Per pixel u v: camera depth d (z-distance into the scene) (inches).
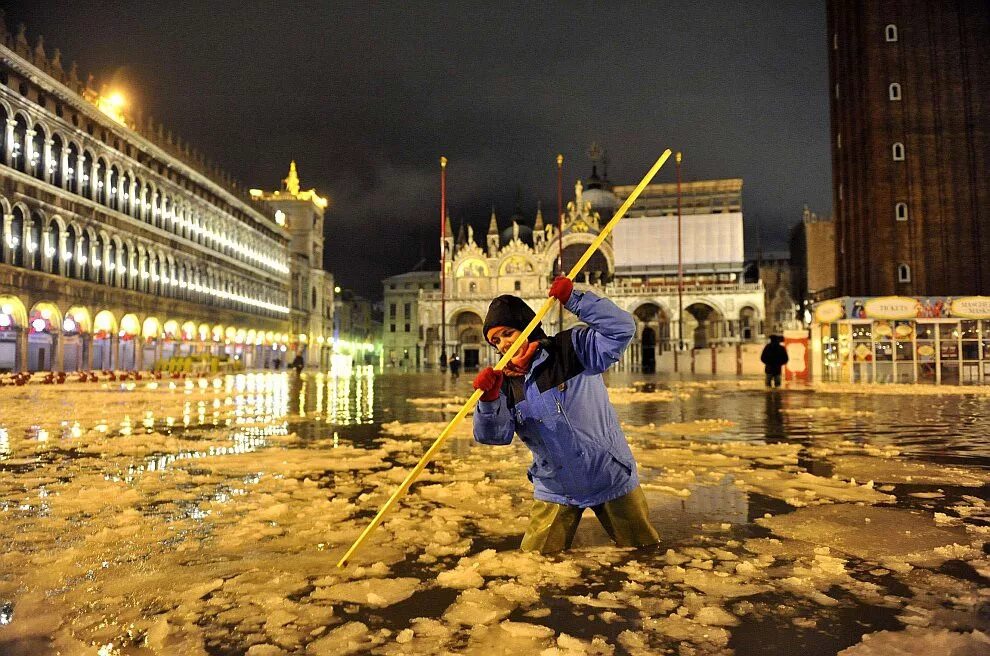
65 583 136.3
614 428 152.8
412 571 144.0
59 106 1550.2
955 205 1606.8
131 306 1831.9
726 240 3385.8
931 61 1636.3
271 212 3171.8
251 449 335.0
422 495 220.5
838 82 1839.3
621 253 3474.4
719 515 191.5
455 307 3604.8
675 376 1604.3
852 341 1086.4
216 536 171.5
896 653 101.1
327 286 3826.3
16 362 1379.2
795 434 393.1
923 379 1056.2
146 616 119.1
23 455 313.0
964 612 118.3
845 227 1802.4
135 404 664.4
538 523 157.5
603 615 117.1
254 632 112.2
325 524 181.3
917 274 1601.9
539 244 3740.2
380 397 823.1
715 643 106.2
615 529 158.4
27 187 1413.6
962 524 179.9
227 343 2519.7
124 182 1872.5
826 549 155.6
